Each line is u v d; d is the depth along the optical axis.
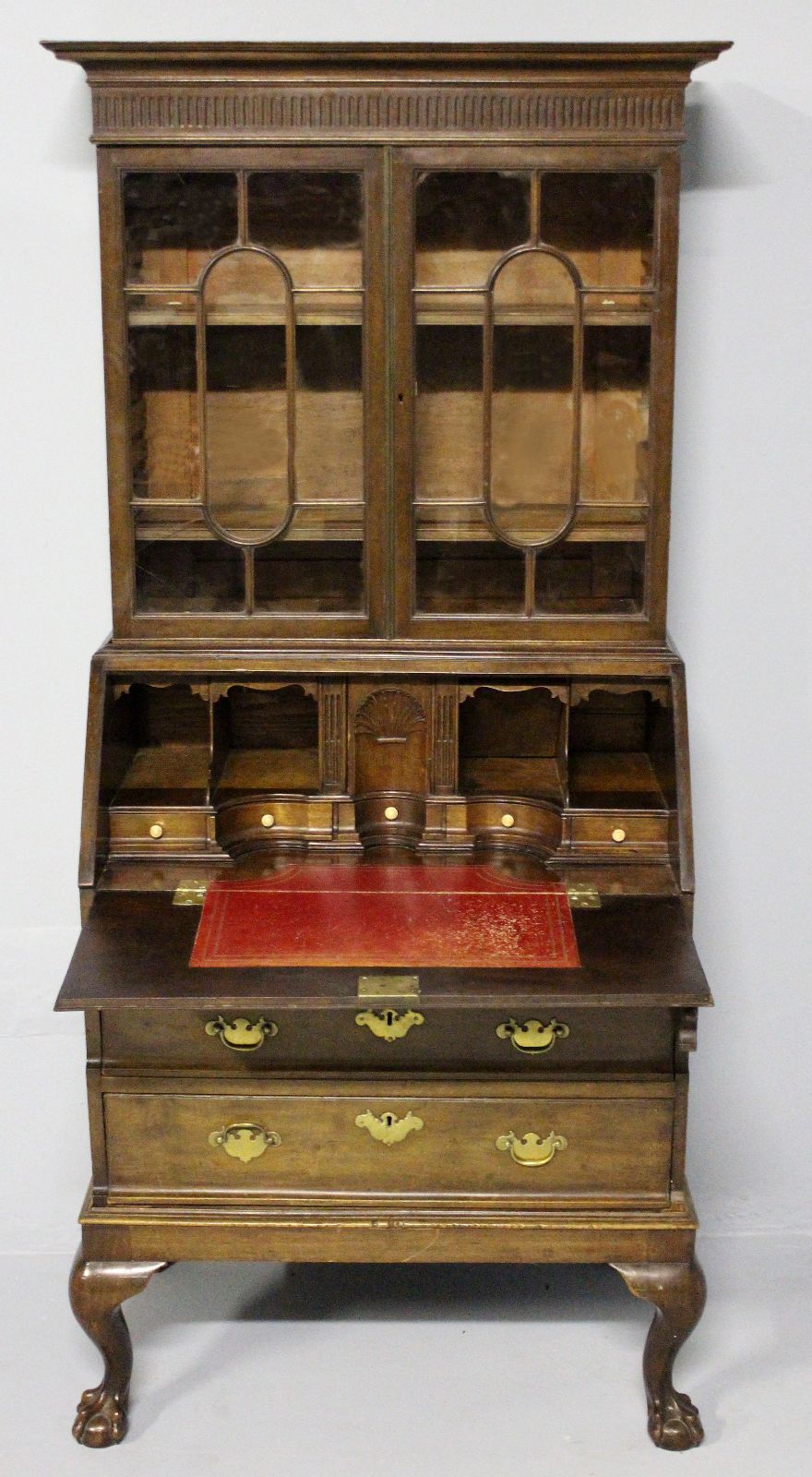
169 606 2.79
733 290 3.03
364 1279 3.30
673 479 3.11
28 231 2.97
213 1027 2.57
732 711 3.23
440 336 2.69
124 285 2.66
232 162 2.62
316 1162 2.65
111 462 2.72
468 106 2.59
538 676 2.80
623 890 2.76
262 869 2.83
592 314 2.67
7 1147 3.38
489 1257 2.67
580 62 2.55
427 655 2.77
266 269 2.66
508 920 2.65
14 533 3.11
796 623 3.18
